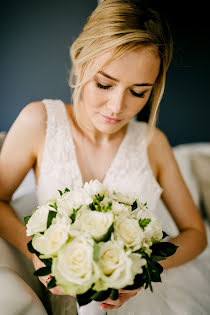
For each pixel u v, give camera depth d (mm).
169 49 920
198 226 1229
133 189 1122
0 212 1040
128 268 494
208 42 2053
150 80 868
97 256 502
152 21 839
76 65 963
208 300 1000
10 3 1796
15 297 741
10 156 1095
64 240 509
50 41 1944
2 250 932
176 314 914
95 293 536
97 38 833
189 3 1898
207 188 1803
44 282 759
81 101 1090
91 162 1146
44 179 1069
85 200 600
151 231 594
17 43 1896
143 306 924
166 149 1297
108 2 868
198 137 2391
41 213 609
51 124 1116
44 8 1860
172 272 1112
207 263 1243
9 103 2039
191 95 2217
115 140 1202
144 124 1344
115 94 858
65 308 888
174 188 1277
